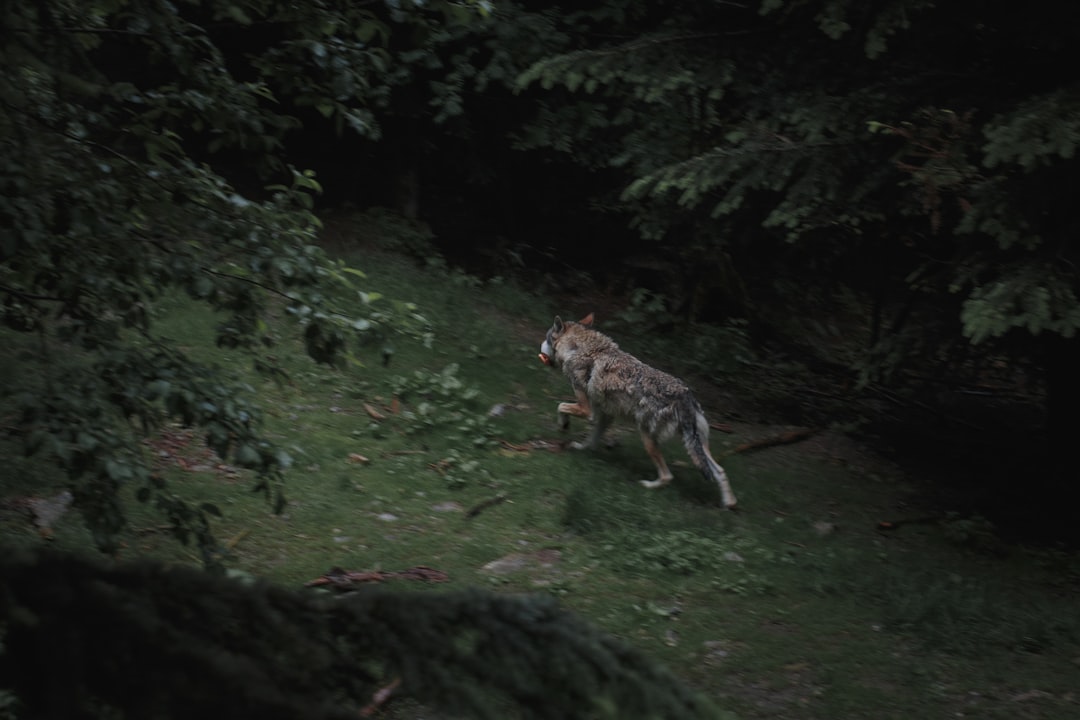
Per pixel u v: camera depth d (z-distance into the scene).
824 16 10.27
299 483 8.73
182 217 4.94
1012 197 8.86
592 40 15.81
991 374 16.14
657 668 1.75
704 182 11.25
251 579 1.89
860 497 11.01
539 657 1.72
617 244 18.28
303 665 1.68
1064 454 12.20
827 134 11.70
